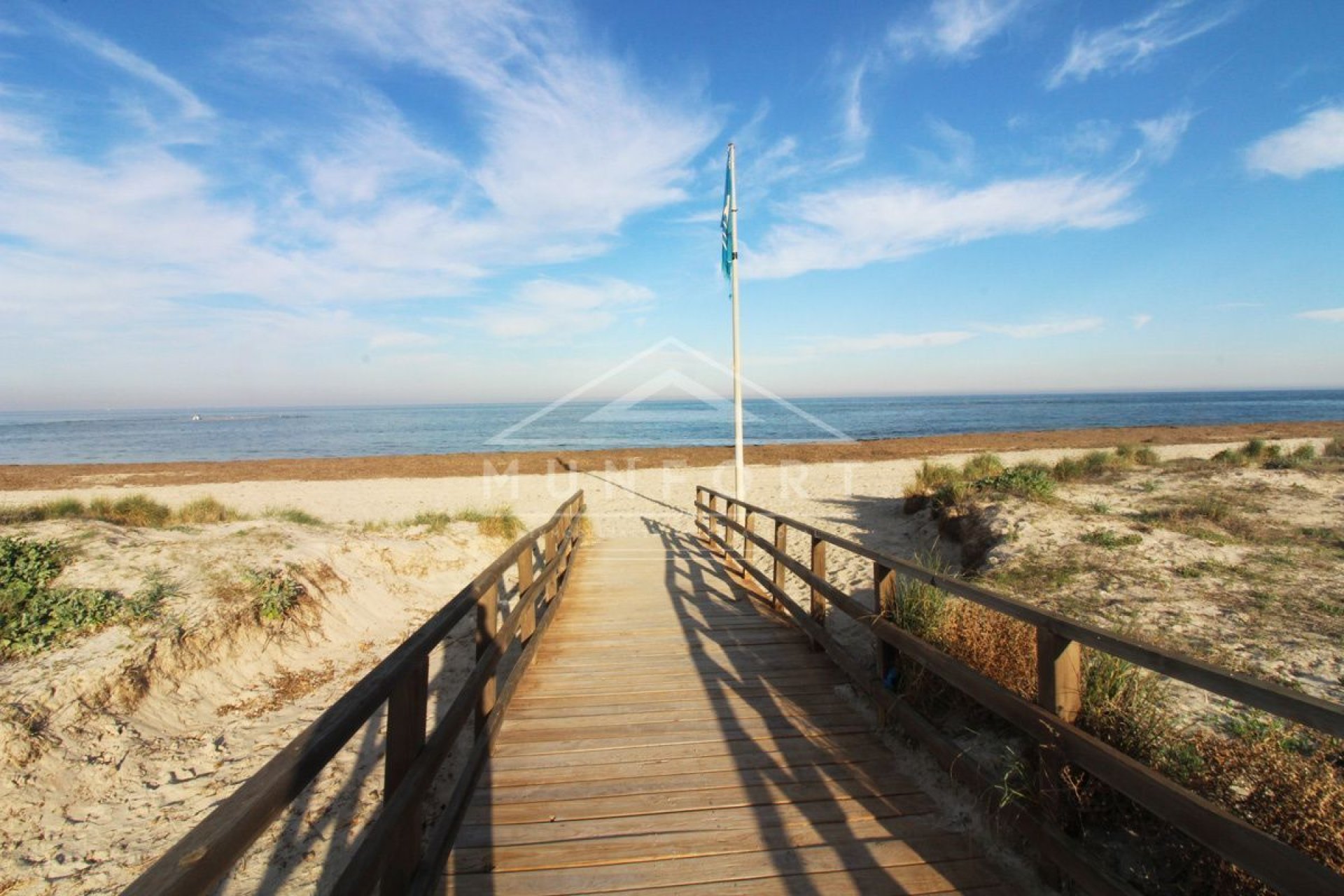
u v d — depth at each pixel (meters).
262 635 5.61
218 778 4.01
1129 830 2.47
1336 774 2.54
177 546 6.55
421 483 20.06
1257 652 4.42
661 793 3.05
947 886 2.41
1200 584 5.89
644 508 15.48
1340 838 2.12
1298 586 5.77
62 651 4.59
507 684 3.98
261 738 4.52
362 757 4.22
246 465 25.47
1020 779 2.66
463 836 2.74
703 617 6.22
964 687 2.80
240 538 7.28
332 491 18.20
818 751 3.45
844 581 7.49
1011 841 2.62
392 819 1.88
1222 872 2.14
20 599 4.99
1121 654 1.94
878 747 3.48
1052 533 7.81
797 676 4.58
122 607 5.16
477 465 24.44
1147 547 7.07
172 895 1.03
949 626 4.00
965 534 9.02
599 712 4.00
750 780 3.16
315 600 6.36
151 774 3.98
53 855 3.26
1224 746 2.67
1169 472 12.23
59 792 3.65
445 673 5.71
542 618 5.40
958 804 2.90
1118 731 2.79
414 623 7.02
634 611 6.45
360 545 7.96
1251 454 14.41
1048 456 21.55
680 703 4.12
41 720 3.98
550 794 3.05
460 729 2.65
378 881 1.75
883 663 3.68
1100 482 11.55
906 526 11.29
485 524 10.70
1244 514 8.54
